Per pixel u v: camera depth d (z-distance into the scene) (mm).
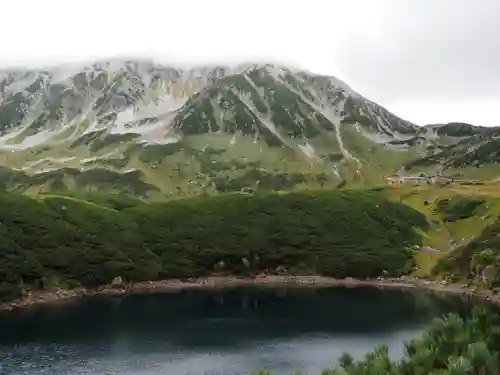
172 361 94562
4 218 164125
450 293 163875
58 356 96812
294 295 163750
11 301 143000
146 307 144750
